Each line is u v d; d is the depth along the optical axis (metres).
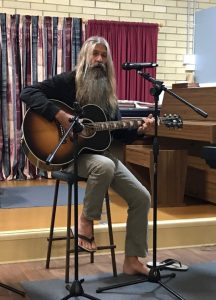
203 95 4.11
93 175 2.72
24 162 5.43
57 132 2.89
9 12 5.42
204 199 4.32
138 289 2.67
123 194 2.83
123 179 2.81
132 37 5.74
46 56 5.45
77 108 2.40
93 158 2.76
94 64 2.88
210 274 2.92
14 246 3.16
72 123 2.38
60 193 4.56
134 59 5.76
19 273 2.94
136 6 5.88
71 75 2.95
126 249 2.88
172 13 6.03
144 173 4.54
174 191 4.16
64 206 4.01
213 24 5.68
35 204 4.06
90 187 2.73
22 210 3.85
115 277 2.86
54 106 2.84
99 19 5.72
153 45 5.84
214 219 3.64
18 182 5.23
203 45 5.89
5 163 5.37
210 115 3.98
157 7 5.96
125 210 3.89
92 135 2.86
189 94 4.29
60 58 5.50
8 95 5.32
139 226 2.84
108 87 2.93
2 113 5.32
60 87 2.94
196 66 6.04
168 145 4.68
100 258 3.24
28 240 3.19
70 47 5.53
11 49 5.30
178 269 2.96
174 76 6.11
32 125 2.89
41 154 2.88
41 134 2.89
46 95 2.95
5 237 3.14
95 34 5.59
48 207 3.96
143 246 2.86
